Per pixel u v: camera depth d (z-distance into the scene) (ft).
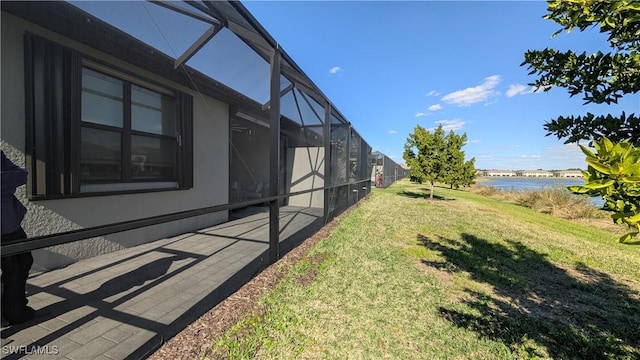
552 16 4.14
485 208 34.96
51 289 8.00
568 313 8.86
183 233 15.42
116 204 11.48
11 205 5.64
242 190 28.35
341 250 13.88
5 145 8.13
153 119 13.37
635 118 4.04
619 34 3.98
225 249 12.60
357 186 32.83
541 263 13.91
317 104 19.25
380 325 7.52
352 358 6.17
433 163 39.96
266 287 9.11
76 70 9.68
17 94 8.35
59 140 9.27
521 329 7.72
